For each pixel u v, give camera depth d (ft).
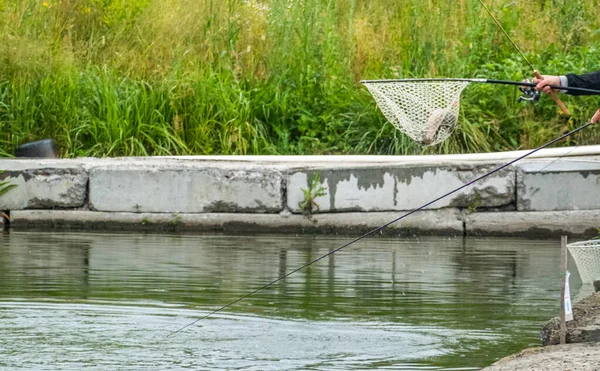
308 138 116.47
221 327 53.47
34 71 119.44
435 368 44.50
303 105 120.57
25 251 82.28
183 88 118.42
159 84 120.67
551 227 94.22
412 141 114.21
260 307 59.06
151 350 48.32
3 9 127.54
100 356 46.88
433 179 95.35
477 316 56.70
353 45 128.26
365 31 130.41
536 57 122.52
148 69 125.70
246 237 93.45
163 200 98.63
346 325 54.08
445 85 52.85
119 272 71.36
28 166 100.63
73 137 116.26
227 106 117.29
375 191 95.81
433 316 56.59
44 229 98.63
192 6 132.87
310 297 62.59
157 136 115.85
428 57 125.39
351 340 50.39
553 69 118.42
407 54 126.41
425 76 122.62
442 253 83.25
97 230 98.63
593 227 93.56
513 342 49.83
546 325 48.21
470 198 95.35
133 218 98.99
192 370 44.16
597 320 47.67
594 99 116.47
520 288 66.18
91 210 100.01
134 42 130.00
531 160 95.81
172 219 98.22
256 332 52.19
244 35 130.21
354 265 76.33
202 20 131.95
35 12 129.80
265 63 128.16
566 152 100.94
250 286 66.33
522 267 75.61
